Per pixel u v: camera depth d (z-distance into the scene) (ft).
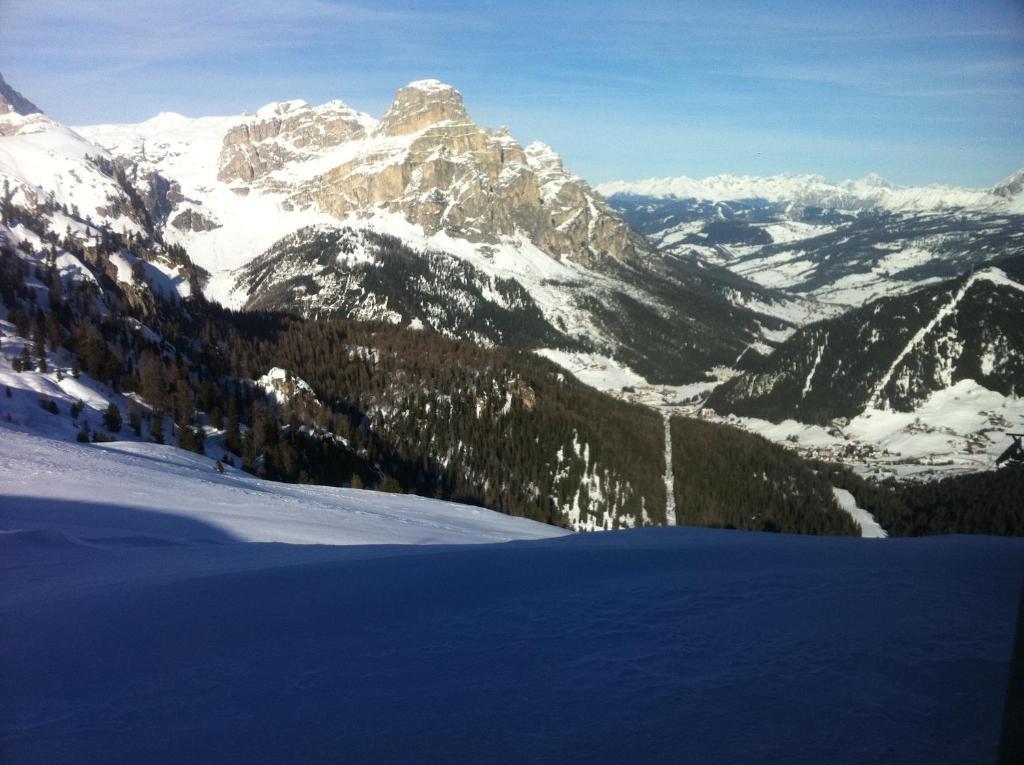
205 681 33.94
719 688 29.37
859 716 26.00
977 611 41.04
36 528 85.51
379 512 163.22
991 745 23.03
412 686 31.65
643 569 57.52
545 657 34.65
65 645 40.57
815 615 40.50
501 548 75.31
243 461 301.43
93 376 333.42
